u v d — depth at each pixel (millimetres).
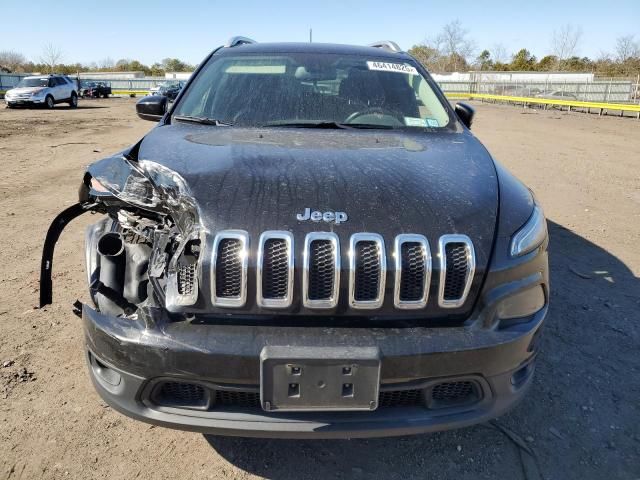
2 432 2361
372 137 2725
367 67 3420
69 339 3119
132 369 1846
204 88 3225
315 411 1820
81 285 3859
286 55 3469
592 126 17406
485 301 1902
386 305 1838
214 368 1771
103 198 2273
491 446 2377
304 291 1799
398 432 1868
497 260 1929
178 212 2037
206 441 2377
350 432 1827
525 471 2234
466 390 1956
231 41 3842
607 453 2342
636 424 2527
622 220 5930
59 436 2357
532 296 2021
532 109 27797
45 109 25109
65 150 10930
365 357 1717
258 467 2236
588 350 3148
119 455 2270
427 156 2422
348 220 1882
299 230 1847
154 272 1968
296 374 1732
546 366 2982
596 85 30531
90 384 2723
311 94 3139
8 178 7836
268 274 1812
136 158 2547
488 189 2170
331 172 2141
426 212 1950
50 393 2639
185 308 1856
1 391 2631
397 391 1854
